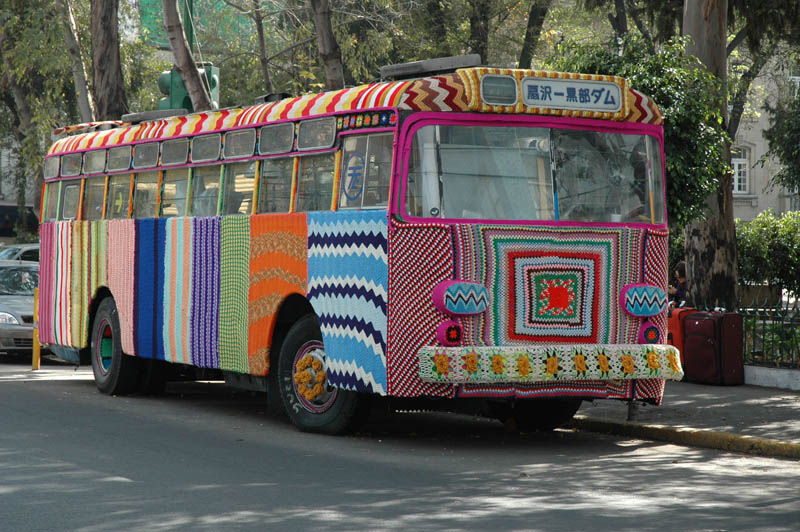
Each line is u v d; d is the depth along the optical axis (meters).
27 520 7.46
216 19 33.00
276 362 12.40
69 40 27.31
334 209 11.30
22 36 30.72
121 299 15.26
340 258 11.09
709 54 18.44
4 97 38.94
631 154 11.37
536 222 10.79
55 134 17.97
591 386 10.91
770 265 29.05
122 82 23.86
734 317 15.76
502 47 34.97
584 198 11.05
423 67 11.40
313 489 8.62
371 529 7.26
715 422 12.19
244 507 7.91
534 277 10.70
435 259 10.38
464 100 10.55
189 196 13.94
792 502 8.39
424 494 8.47
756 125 53.97
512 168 10.76
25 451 10.27
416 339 10.38
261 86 33.34
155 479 8.96
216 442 11.08
